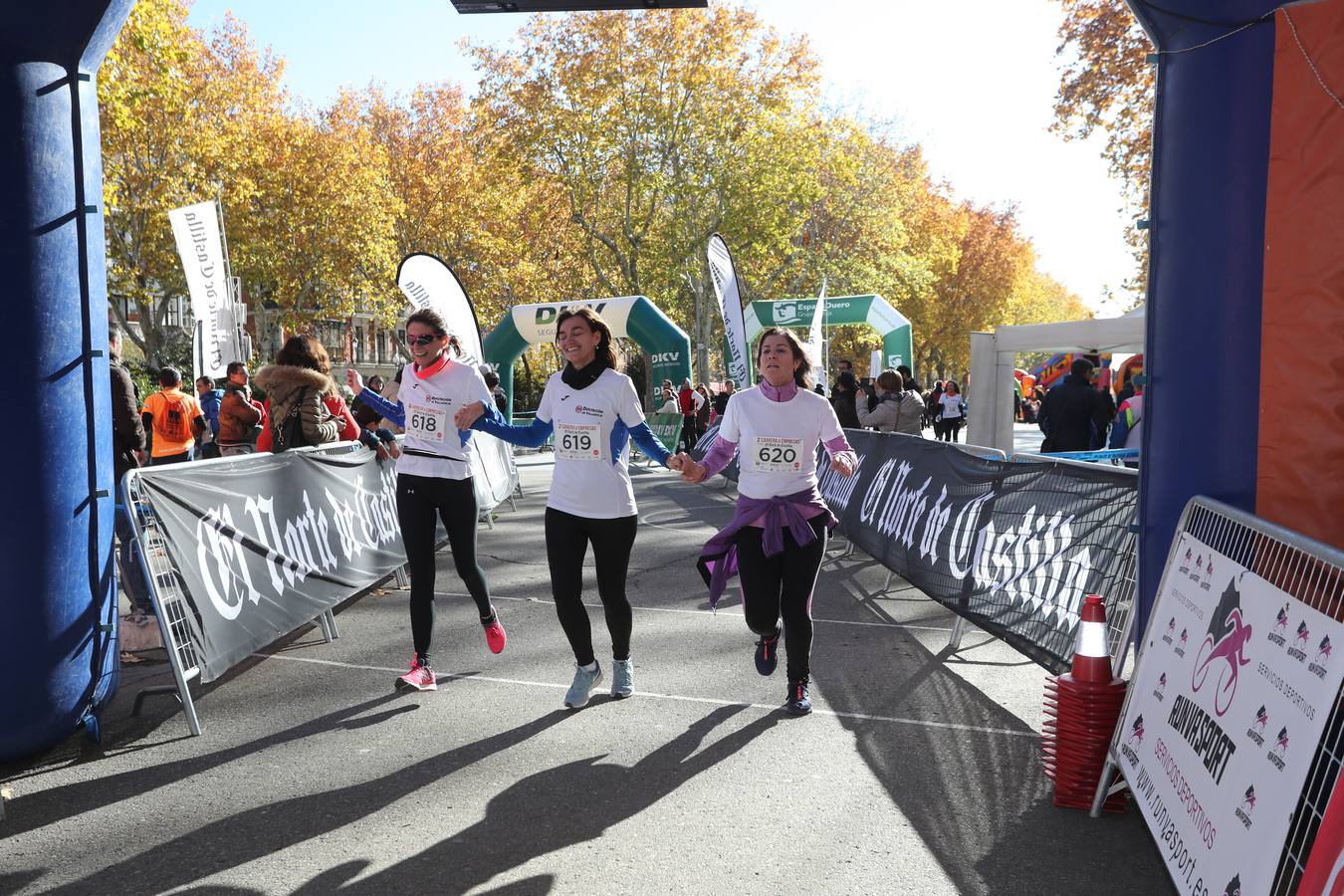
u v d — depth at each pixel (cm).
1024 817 343
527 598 724
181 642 445
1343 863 186
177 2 2281
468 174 4016
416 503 491
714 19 3250
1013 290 6166
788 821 340
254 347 3844
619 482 458
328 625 602
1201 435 353
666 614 666
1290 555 254
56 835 333
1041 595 501
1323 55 320
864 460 895
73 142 407
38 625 397
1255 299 338
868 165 3931
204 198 3156
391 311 4075
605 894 290
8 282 386
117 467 607
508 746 415
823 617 654
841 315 2605
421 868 307
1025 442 2838
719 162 3391
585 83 3262
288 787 372
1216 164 342
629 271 3641
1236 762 248
